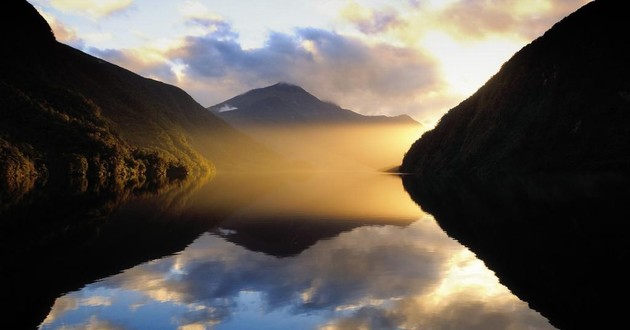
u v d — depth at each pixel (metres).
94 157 107.56
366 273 21.33
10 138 94.94
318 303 16.97
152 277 20.44
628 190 62.38
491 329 14.30
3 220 38.03
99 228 34.44
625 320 14.73
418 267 22.42
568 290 18.00
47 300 17.23
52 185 80.50
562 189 69.12
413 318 15.34
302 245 28.28
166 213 44.34
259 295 17.94
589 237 28.28
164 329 14.48
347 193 74.81
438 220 39.50
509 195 62.88
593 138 111.25
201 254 25.36
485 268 21.91
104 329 14.43
